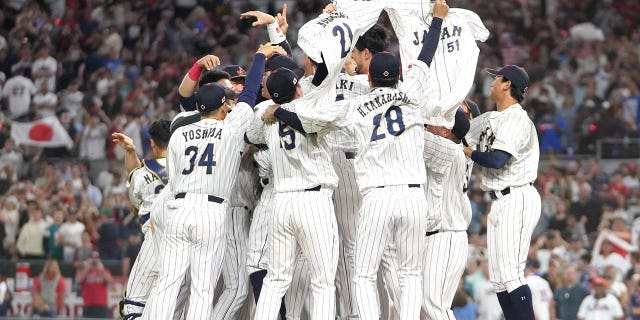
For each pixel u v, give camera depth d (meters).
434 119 32.44
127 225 64.06
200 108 33.34
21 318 60.12
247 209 35.12
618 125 72.88
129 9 94.19
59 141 76.88
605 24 89.94
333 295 31.17
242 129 32.94
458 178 33.72
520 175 33.50
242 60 89.69
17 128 77.00
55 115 81.31
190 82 35.75
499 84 34.16
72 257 63.47
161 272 32.47
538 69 82.44
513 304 33.25
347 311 34.28
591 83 79.38
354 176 33.75
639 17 90.19
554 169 68.00
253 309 36.00
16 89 82.50
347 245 34.12
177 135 33.34
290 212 31.03
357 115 31.55
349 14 32.97
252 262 33.50
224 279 34.38
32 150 76.62
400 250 31.45
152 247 36.25
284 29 36.25
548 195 64.69
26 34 91.12
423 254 33.31
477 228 62.06
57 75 87.50
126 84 84.56
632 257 57.53
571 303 54.38
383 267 33.00
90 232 64.00
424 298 33.47
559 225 63.16
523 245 33.50
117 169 72.62
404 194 30.94
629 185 66.31
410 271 31.56
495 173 33.88
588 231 63.00
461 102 32.62
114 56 89.50
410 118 31.39
